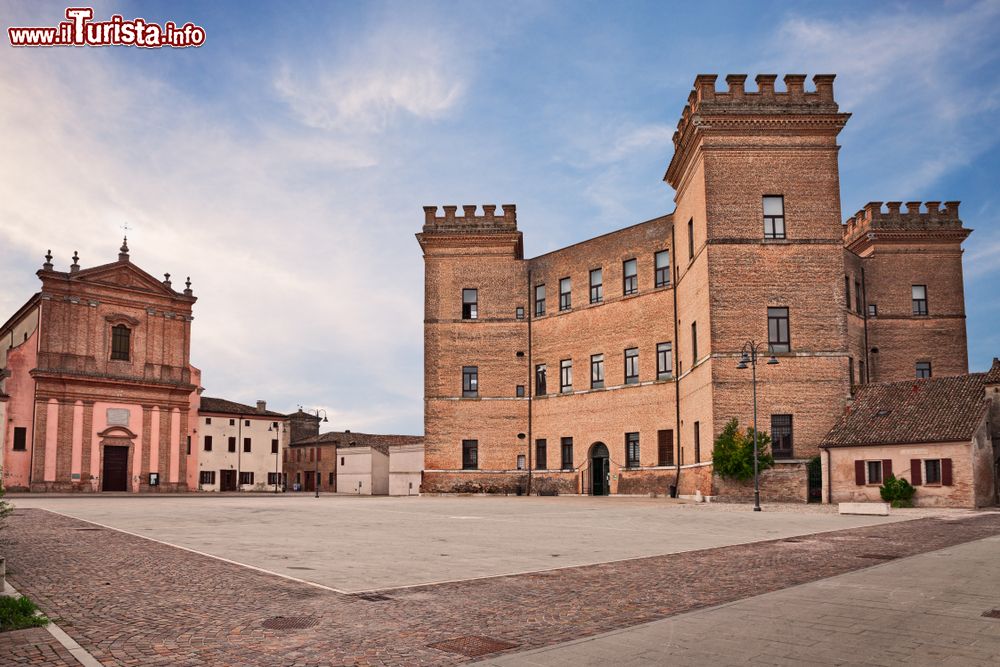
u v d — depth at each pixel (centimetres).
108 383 7094
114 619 1049
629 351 5391
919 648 888
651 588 1303
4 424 6575
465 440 5950
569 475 5669
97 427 7019
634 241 5412
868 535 2231
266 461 9719
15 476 6581
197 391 7875
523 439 5922
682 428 4866
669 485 4934
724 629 984
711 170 4288
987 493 3538
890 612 1087
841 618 1048
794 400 4128
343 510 3659
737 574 1465
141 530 2412
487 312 6050
